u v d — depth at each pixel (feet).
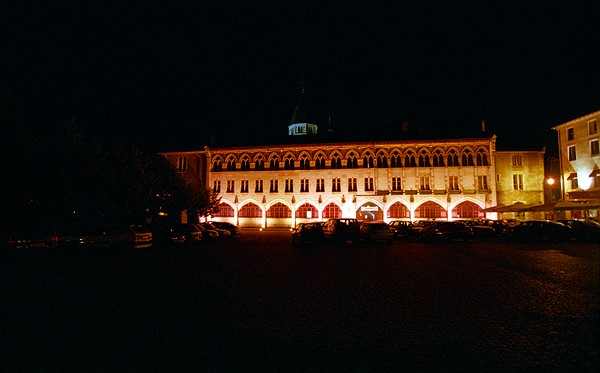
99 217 132.36
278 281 51.37
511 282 49.55
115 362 22.97
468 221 153.28
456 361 23.18
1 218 92.68
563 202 137.39
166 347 25.61
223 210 231.50
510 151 206.28
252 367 22.33
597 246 102.42
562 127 179.52
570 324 30.73
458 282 49.85
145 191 154.40
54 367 22.20
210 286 47.88
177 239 119.03
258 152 230.07
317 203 220.02
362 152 217.97
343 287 46.83
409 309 35.88
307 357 23.91
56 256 88.17
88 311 35.32
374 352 24.75
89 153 118.83
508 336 27.78
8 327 30.17
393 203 212.64
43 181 97.71
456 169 208.95
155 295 42.50
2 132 91.71
